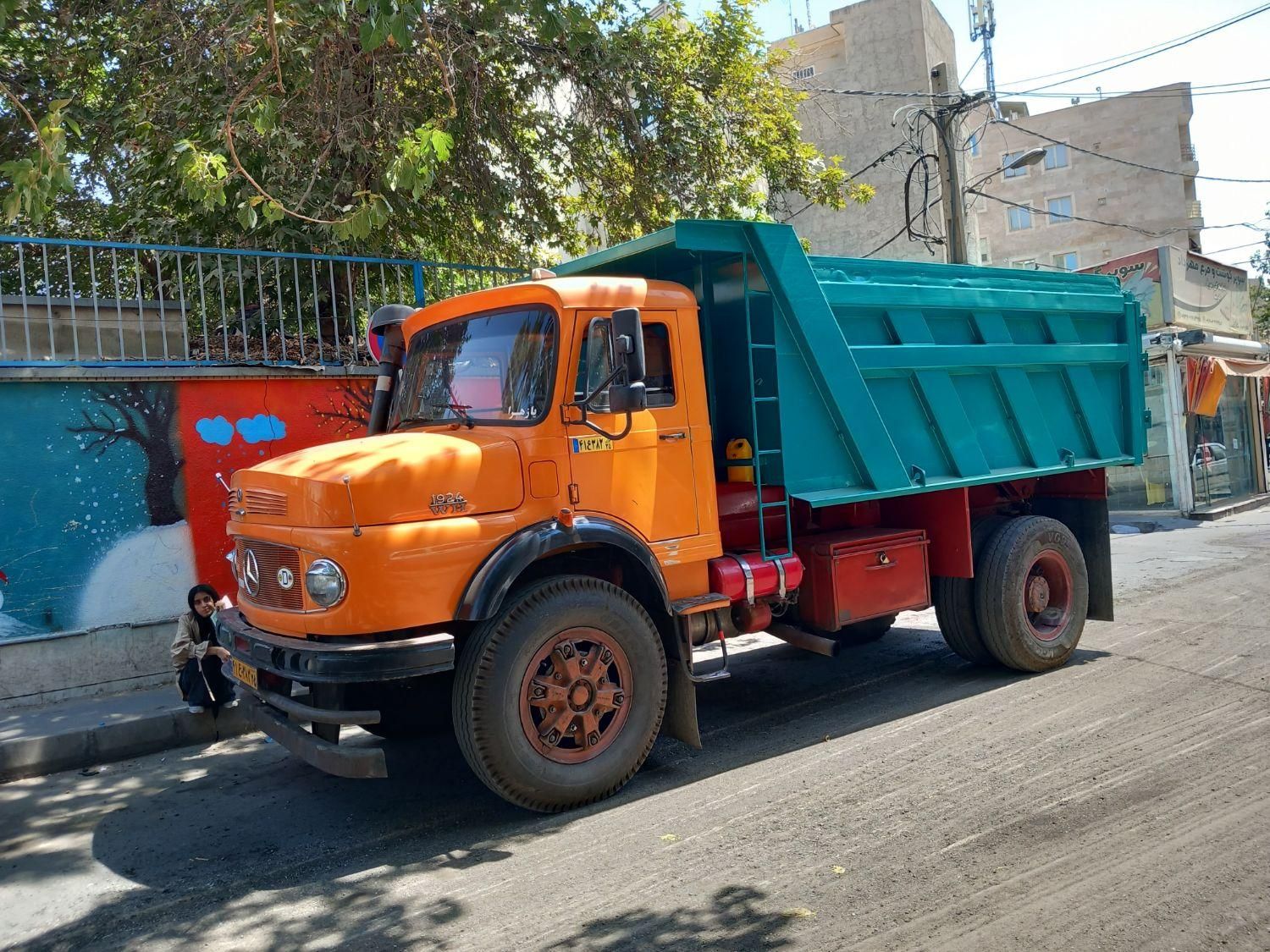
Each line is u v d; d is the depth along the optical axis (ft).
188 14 30.12
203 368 25.58
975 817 14.42
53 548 23.97
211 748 21.93
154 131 30.42
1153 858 12.70
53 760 20.57
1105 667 23.22
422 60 30.96
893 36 96.22
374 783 18.56
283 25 23.98
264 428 26.76
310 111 29.66
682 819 15.37
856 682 23.77
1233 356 67.36
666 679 17.56
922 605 22.13
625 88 35.45
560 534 15.92
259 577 16.67
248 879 14.33
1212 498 61.11
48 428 23.93
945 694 21.97
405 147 20.04
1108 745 17.33
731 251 18.66
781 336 19.27
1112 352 26.50
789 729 20.13
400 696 18.40
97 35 33.01
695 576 18.35
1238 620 26.99
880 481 20.72
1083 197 141.38
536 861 14.14
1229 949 10.50
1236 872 12.21
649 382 17.85
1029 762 16.74
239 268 27.07
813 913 11.81
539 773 15.67
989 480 23.06
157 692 24.66
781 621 21.50
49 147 17.03
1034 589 23.52
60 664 23.85
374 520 14.76
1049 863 12.74
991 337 23.53
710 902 12.30
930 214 93.09
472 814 16.48
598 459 16.93
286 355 28.35
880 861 13.14
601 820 15.66
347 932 12.32
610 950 11.21
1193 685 20.86
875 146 96.02
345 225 20.68
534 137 37.55
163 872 14.82
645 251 19.21
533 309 17.31
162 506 25.36
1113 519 57.82
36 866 15.40
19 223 36.04
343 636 14.79
